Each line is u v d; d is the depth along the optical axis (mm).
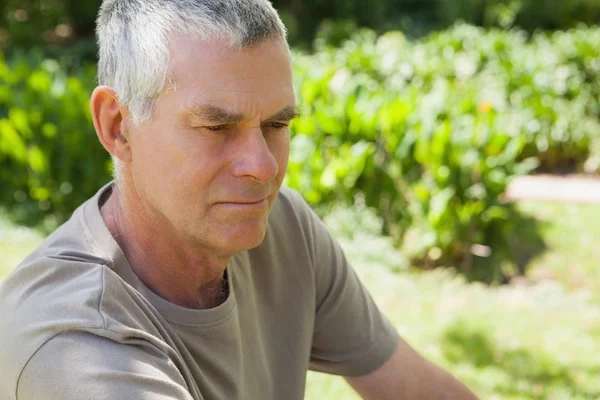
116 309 1071
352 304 1533
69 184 5805
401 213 5414
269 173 1100
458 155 5145
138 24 1094
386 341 1566
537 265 5332
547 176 7387
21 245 5156
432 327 4336
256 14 1079
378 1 14344
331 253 1518
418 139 5316
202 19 1055
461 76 8289
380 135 5508
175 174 1104
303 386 1433
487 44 9055
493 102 7426
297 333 1422
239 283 1314
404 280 4910
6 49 12438
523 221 6062
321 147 5645
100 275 1100
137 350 1047
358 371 1551
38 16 13406
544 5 13406
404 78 8344
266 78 1084
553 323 4469
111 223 1263
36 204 5852
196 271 1248
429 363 1606
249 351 1326
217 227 1130
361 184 5484
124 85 1114
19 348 1051
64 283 1113
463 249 5195
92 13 14047
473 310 4582
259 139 1102
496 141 5285
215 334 1220
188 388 1139
